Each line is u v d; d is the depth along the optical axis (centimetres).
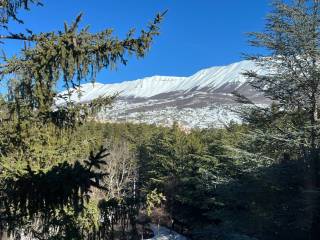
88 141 1267
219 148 4669
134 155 6412
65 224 921
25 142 894
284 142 2373
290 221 2280
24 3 729
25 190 577
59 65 724
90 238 992
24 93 733
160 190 5081
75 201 580
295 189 2325
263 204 2377
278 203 2348
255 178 2377
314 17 2272
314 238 2130
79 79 735
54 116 825
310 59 2317
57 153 1070
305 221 2139
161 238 4291
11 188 594
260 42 2369
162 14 745
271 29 2341
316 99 2348
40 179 568
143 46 740
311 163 2255
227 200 2570
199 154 4978
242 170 2433
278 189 2300
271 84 2403
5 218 631
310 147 2295
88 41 730
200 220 4750
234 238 2255
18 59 715
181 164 5178
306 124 2292
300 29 2264
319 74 2203
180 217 4934
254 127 2511
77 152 1189
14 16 732
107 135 7325
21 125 830
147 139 7325
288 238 2334
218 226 2484
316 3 2289
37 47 715
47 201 583
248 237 2248
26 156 938
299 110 2411
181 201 4756
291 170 2280
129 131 8494
